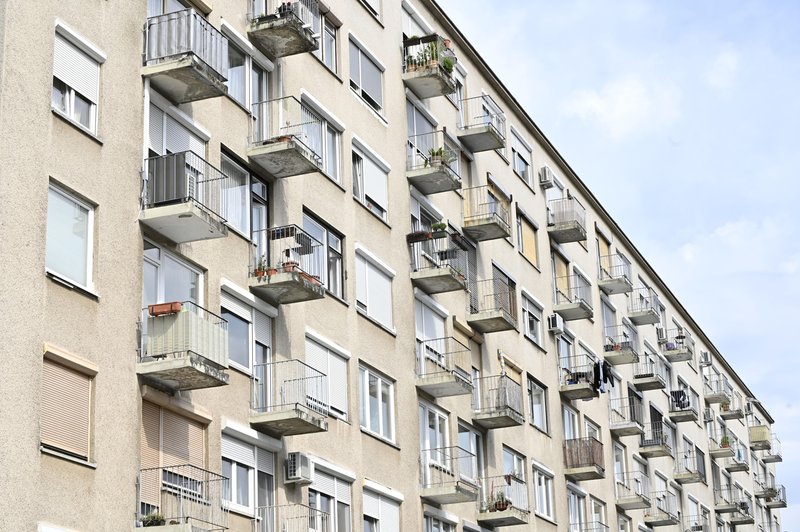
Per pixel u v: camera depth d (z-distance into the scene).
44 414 20.78
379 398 33.09
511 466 41.44
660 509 56.94
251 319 27.72
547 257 49.09
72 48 23.09
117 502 21.95
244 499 26.34
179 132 26.08
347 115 33.91
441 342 37.56
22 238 20.91
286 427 27.30
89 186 22.77
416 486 34.03
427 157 37.25
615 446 53.56
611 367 54.41
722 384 79.06
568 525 45.28
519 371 43.72
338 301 31.55
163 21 25.08
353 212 33.19
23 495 19.92
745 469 74.06
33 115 21.64
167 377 23.42
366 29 36.22
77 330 21.81
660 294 68.25
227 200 27.56
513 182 46.75
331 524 29.45
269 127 29.77
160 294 24.50
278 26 29.27
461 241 38.19
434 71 37.88
